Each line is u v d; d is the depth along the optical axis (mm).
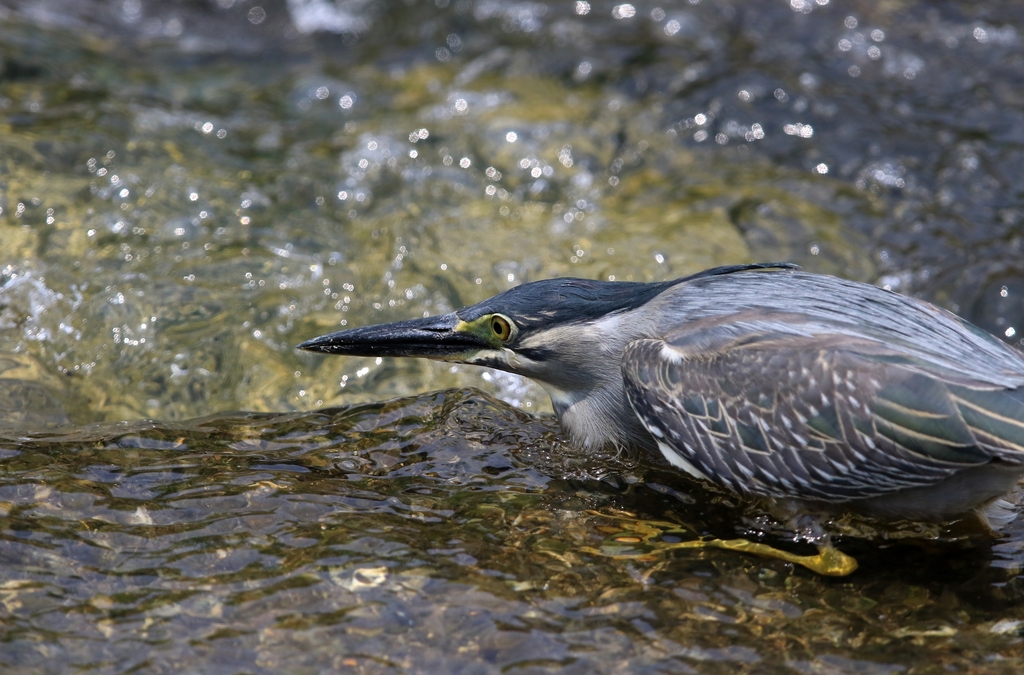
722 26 20562
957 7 20953
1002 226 14930
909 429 8055
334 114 17938
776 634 7500
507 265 13781
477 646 7230
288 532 8250
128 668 6898
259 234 14062
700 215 15203
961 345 8727
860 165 16328
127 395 11492
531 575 7988
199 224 14055
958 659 7277
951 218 15125
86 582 7590
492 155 16547
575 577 8016
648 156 16750
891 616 7762
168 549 7969
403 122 17453
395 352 10578
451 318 10523
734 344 8930
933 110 17625
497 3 21703
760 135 17109
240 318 12531
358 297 13094
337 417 10180
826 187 15883
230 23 21844
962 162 16234
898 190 15758
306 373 12023
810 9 20984
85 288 12609
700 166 16562
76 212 13789
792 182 16031
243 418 10195
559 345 10203
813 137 17016
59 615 7285
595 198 15703
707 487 9648
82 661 6926
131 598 7477
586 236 14625
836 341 8539
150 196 14375
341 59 20281
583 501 9141
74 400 11258
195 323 12367
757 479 8867
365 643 7199
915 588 8125
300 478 9031
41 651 6973
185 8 22203
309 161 16062
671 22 20672
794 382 8484
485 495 9031
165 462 9133
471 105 18047
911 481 8352
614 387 10141
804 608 7816
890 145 16688
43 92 16969
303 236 14156
